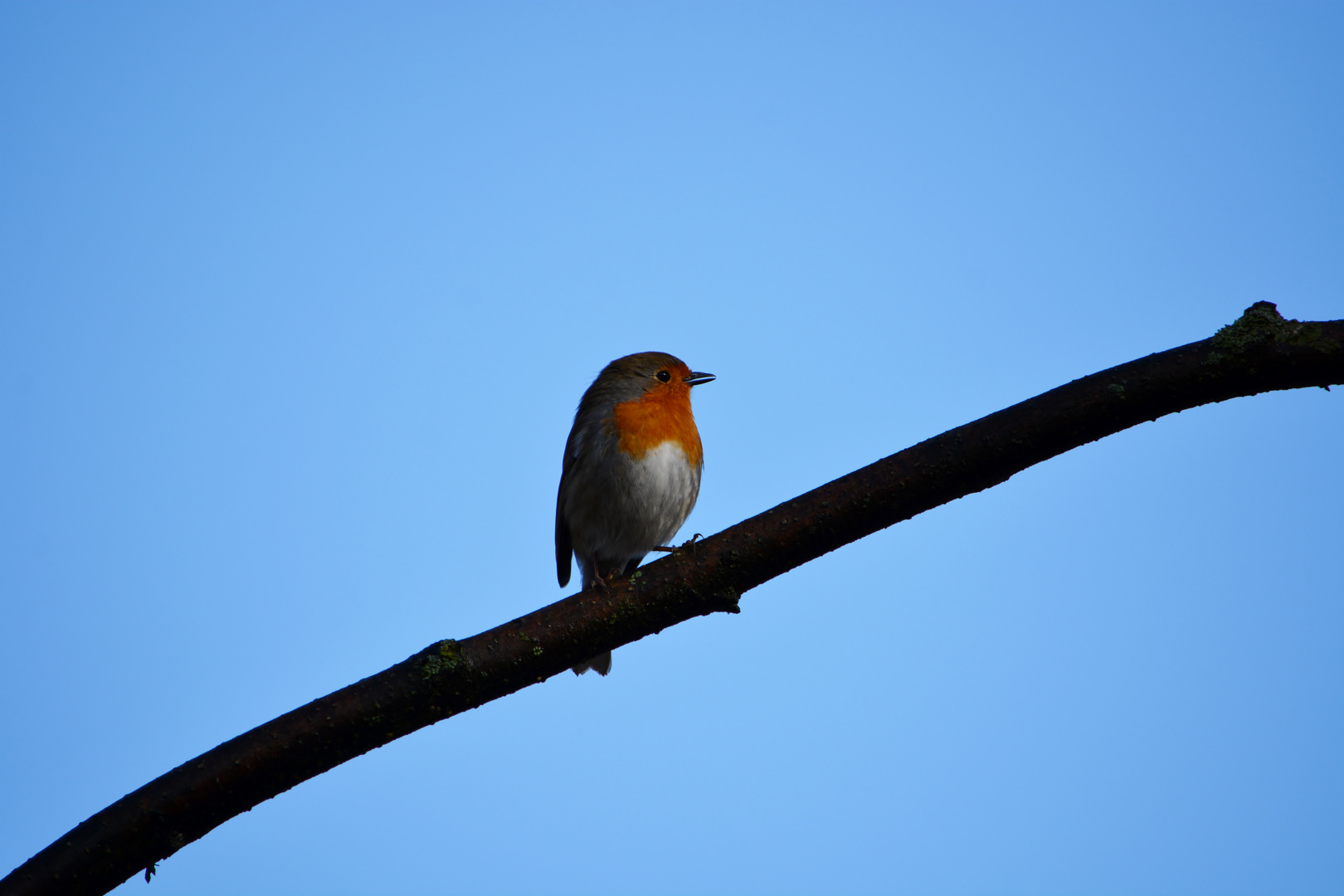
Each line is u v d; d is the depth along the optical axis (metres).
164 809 6.14
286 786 6.44
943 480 6.54
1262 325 6.15
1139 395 6.27
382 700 6.49
